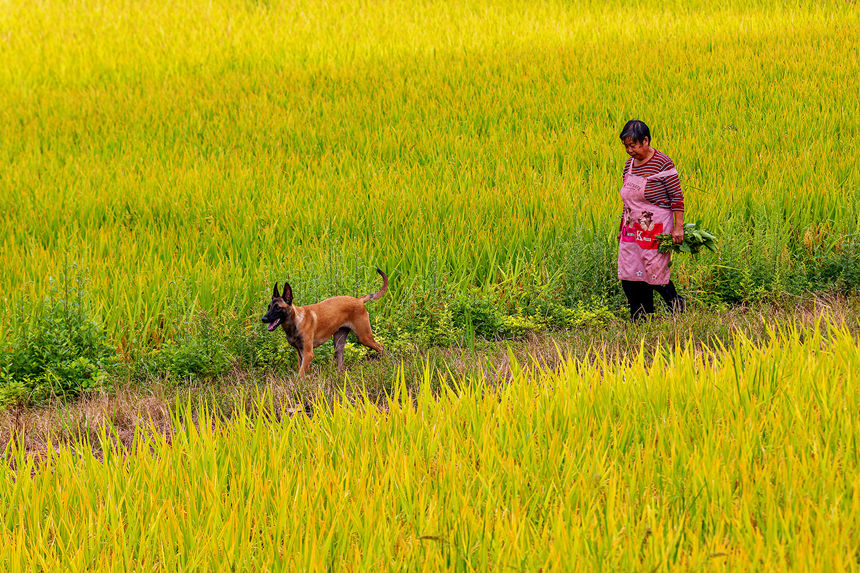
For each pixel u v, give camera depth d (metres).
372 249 12.59
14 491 6.00
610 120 20.34
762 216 12.38
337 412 6.99
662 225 10.41
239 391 9.09
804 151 15.95
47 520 5.53
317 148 19.28
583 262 11.80
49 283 10.95
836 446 5.74
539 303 11.27
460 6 35.88
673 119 19.50
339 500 5.42
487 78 24.56
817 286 11.45
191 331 10.45
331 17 35.16
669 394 6.75
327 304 9.93
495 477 5.61
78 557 5.01
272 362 10.23
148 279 11.74
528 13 34.22
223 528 5.16
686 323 9.62
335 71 26.70
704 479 5.29
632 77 23.64
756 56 24.88
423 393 7.29
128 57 30.36
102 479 6.06
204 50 30.64
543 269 11.90
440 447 6.11
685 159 16.28
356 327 10.23
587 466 5.65
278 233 13.59
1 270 12.23
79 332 9.87
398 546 4.93
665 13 32.69
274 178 16.64
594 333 10.24
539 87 23.16
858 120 18.33
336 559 4.97
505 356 9.55
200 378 9.88
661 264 10.50
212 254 13.09
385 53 28.98
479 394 7.20
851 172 14.77
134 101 24.52
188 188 16.02
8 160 19.66
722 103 20.56
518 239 12.79
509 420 6.48
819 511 4.70
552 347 9.77
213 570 4.95
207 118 22.27
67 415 8.41
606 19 32.25
